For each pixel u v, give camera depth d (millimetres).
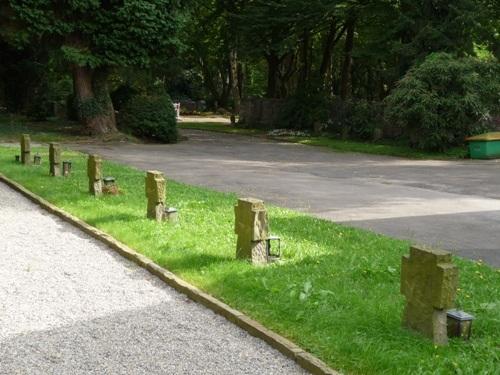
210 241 8508
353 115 31969
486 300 6164
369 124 30375
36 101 35688
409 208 12406
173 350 5117
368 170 19656
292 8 32438
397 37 30484
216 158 22500
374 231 10039
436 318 4941
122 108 30562
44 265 7773
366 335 5098
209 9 39562
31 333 5477
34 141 26672
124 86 33594
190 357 4977
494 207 12672
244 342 5309
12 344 5219
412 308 5168
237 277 6754
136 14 26781
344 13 32281
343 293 6195
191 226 9539
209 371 4715
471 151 24156
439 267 4891
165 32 27781
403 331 5148
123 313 6031
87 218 10188
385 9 31672
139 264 7781
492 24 31609
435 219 11219
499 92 25344
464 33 28078
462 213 11883
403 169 20109
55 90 37719
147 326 5676
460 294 6293
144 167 19000
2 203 12203
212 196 12750
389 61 33031
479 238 9672
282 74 44594
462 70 24812
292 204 12664
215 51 48438
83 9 26438
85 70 28797
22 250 8500
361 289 6449
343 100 33812
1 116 35344
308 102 35000
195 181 16000
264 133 36188
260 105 39875
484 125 25531
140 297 6551
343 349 4836
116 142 27922
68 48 26656
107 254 8352
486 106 25188
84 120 28984
